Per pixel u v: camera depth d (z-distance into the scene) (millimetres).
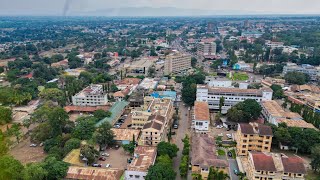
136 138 177250
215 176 131125
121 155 165375
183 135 191375
